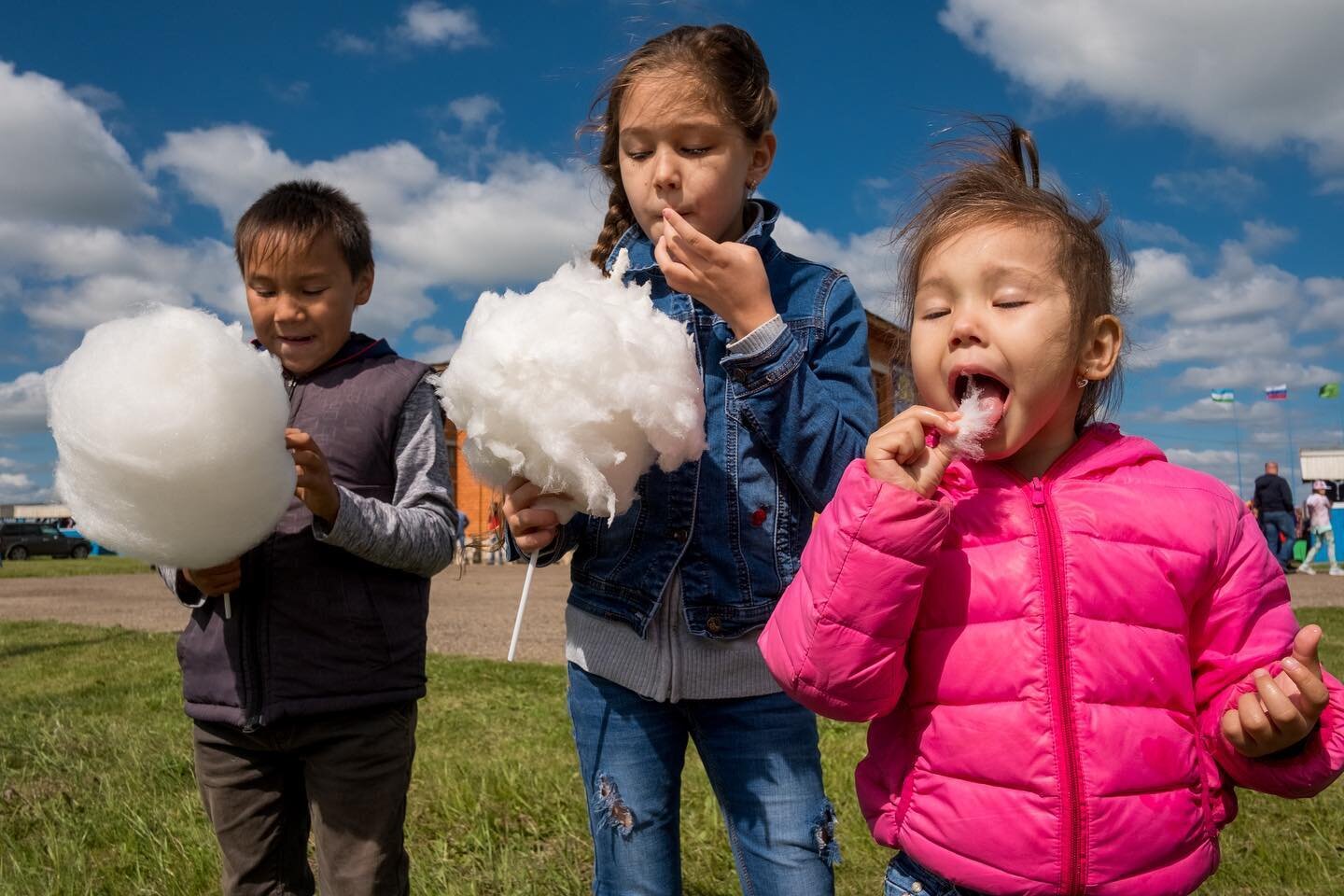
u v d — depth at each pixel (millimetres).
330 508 2105
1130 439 1718
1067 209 1652
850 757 4266
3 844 3174
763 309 1776
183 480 1889
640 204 1993
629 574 2004
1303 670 1389
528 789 3742
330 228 2375
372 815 2258
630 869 1971
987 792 1519
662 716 2002
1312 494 19125
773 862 1937
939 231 1630
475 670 6711
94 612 12125
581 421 1612
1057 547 1551
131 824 3275
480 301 1830
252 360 1992
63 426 1931
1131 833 1478
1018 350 1506
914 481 1490
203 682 2254
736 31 2037
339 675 2215
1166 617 1541
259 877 2309
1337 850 3205
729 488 1979
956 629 1579
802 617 1552
